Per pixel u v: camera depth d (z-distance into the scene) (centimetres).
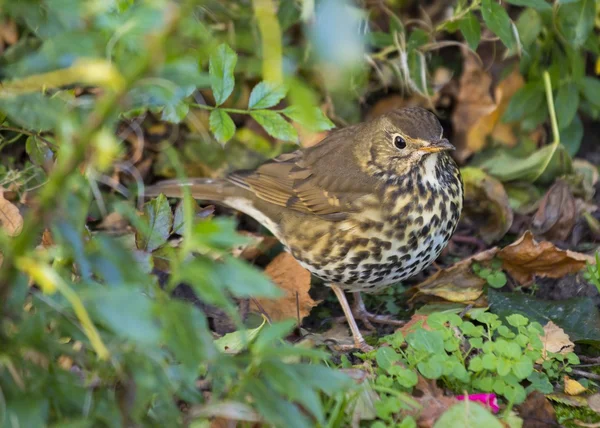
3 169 1109
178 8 518
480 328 894
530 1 1070
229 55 858
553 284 1119
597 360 952
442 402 805
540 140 1327
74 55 582
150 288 662
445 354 845
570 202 1200
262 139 1300
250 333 886
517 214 1248
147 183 1269
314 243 1046
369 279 1045
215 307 1041
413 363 852
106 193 1217
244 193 1134
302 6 1114
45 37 672
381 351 854
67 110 704
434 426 745
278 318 1065
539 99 1281
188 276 529
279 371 571
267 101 895
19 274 602
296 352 590
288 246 1088
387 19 1334
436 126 1004
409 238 1005
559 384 908
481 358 852
